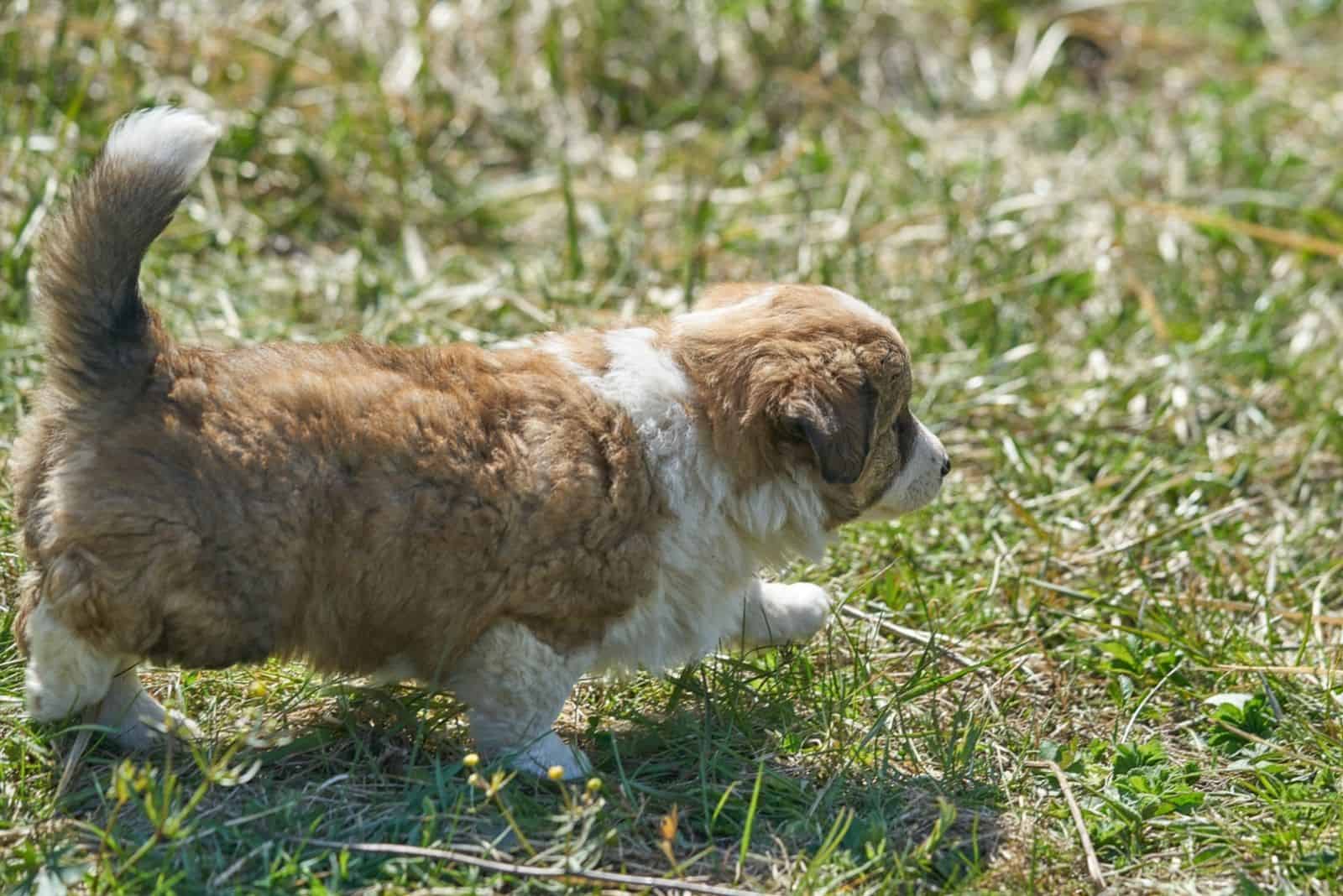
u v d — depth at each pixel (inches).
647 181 571.5
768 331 287.4
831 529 304.8
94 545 246.7
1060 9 717.9
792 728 298.7
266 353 269.6
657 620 282.0
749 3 657.0
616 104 618.2
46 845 246.1
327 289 474.0
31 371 393.7
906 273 509.0
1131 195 566.6
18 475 259.8
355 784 269.9
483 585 263.9
